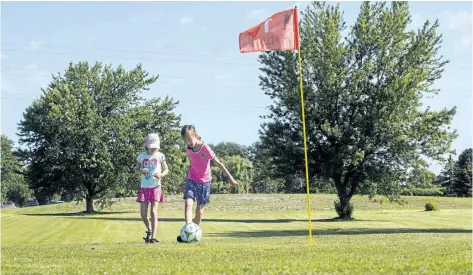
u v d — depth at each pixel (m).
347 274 6.34
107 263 7.83
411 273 6.26
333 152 47.69
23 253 9.66
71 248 10.58
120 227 35.28
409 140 48.19
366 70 48.88
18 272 6.95
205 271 6.76
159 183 12.53
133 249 9.86
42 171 65.62
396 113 47.38
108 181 64.31
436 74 49.31
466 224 39.06
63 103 63.81
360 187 50.38
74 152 63.56
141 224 38.38
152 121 66.56
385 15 49.44
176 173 66.25
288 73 48.97
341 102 48.91
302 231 31.94
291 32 14.45
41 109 65.06
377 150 49.91
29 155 65.12
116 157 63.59
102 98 66.88
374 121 47.38
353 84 48.66
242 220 46.53
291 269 6.71
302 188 57.34
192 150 11.94
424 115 49.00
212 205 69.19
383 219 47.16
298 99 48.62
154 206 12.45
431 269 6.47
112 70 68.00
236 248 9.88
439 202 73.31
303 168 50.47
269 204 70.94
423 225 38.38
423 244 10.49
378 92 48.12
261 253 8.81
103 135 63.78
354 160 46.31
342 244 11.09
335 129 46.69
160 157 12.55
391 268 6.59
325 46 48.06
